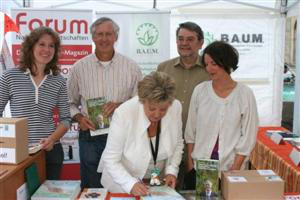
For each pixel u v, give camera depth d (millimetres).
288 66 4500
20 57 2137
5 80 2104
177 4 4117
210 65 1948
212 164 1686
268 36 4160
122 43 3863
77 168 3834
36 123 2119
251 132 1996
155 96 1520
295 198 1691
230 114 1990
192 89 2652
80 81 2738
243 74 4211
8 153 1598
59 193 1691
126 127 1738
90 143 2701
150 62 3885
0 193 1397
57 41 2199
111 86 2723
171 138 1839
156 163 1865
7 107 3553
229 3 4117
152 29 3840
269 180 1663
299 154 2570
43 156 1967
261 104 4262
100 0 4074
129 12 3824
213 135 2027
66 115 2279
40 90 2133
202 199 1681
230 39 4152
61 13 3625
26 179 1679
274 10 4102
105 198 1709
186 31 2576
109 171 1753
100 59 2738
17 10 3586
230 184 1638
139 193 1643
